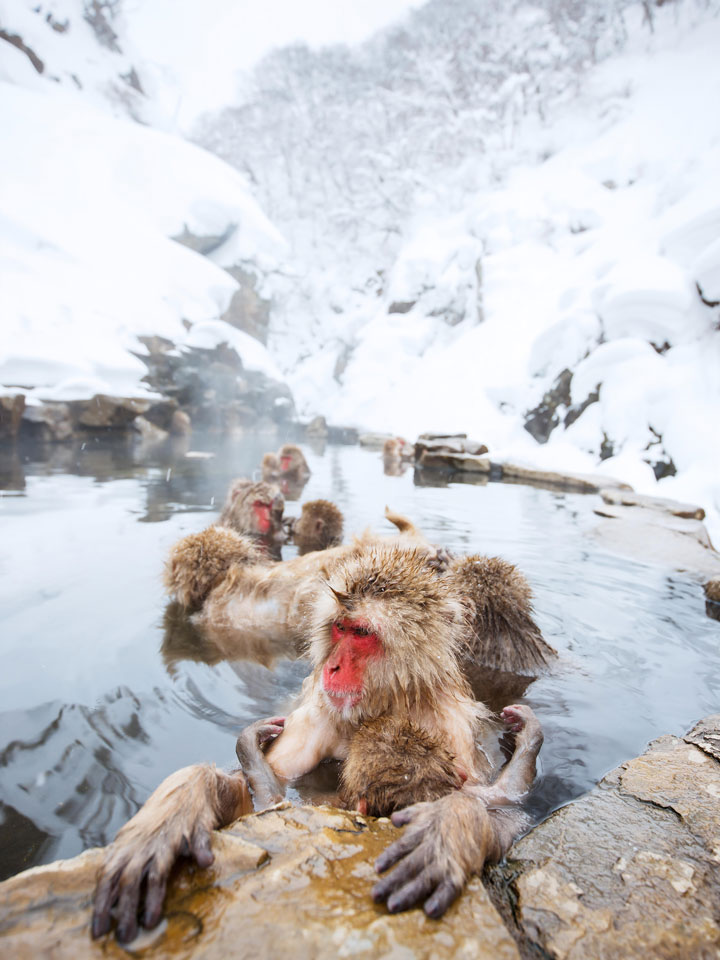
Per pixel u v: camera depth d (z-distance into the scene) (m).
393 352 24.86
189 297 19.64
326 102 41.69
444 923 1.34
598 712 2.72
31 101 22.33
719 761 2.19
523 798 2.07
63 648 3.07
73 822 1.80
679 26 31.05
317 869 1.51
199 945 1.27
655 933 1.41
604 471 11.29
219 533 4.16
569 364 14.76
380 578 2.32
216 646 3.32
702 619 3.88
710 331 12.66
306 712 2.36
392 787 1.86
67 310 14.95
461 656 3.12
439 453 12.36
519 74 33.03
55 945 1.27
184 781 1.65
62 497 6.71
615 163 23.81
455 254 25.44
